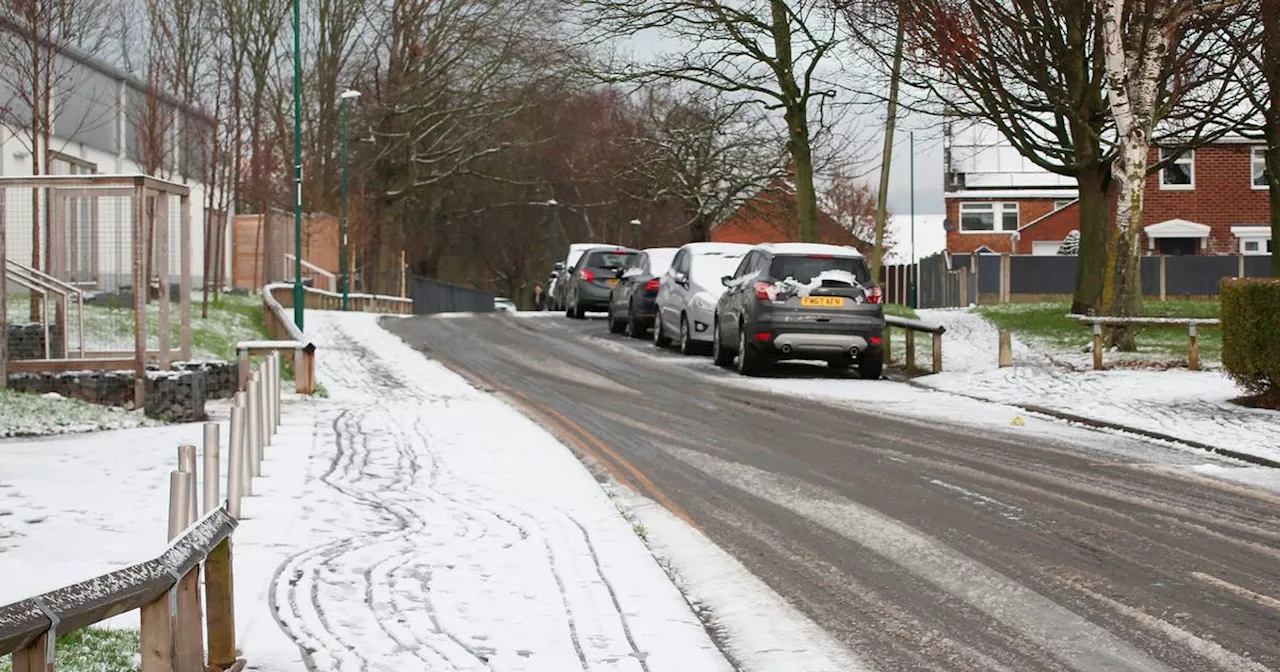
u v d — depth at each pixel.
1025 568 9.09
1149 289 43.66
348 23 56.59
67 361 18.12
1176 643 7.29
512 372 24.28
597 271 39.25
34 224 22.66
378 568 8.88
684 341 27.73
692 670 6.77
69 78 31.89
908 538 10.11
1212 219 54.50
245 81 41.81
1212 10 23.80
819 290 22.94
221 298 37.69
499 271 94.31
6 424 15.43
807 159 32.78
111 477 12.20
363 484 12.31
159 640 5.33
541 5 57.06
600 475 13.15
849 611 8.04
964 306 45.09
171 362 19.39
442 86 58.66
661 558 9.53
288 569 8.77
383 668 6.64
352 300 48.59
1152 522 10.67
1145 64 24.22
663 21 32.31
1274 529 10.39
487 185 77.94
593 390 21.31
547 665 6.81
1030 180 67.81
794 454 14.51
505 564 9.05
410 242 77.12
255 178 42.59
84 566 8.52
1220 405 17.97
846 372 24.50
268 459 13.80
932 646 7.28
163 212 18.78
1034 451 14.70
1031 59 28.34
